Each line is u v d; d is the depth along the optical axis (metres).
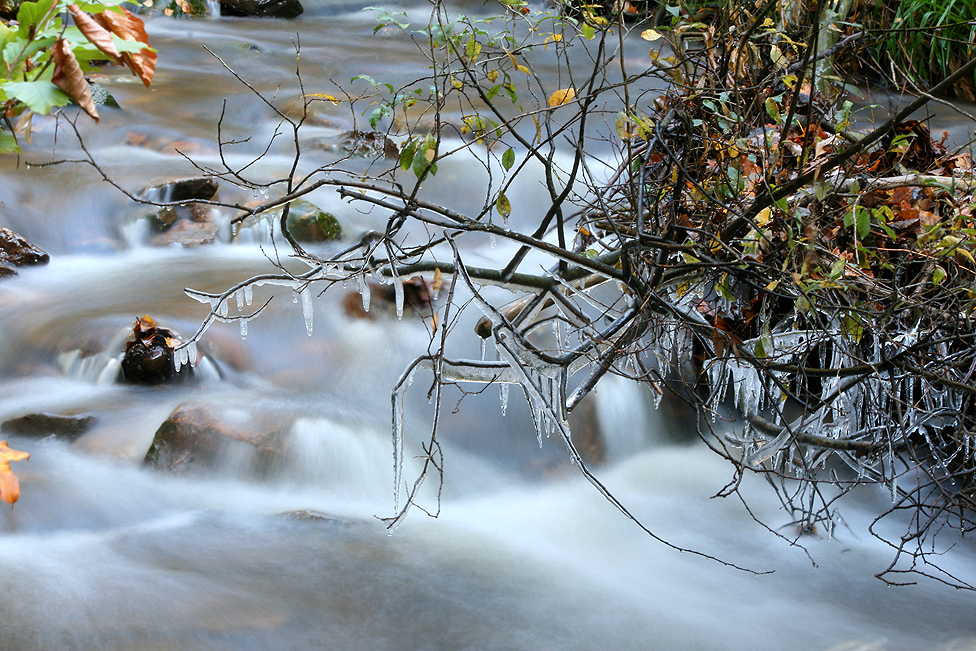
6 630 2.97
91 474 4.10
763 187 3.16
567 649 3.16
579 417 4.80
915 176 3.74
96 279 6.00
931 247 3.40
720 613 3.49
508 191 7.10
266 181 7.23
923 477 4.30
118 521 3.84
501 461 4.68
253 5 14.31
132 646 2.93
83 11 1.55
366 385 4.90
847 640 3.31
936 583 3.75
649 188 3.97
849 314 3.45
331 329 5.23
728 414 4.83
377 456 4.39
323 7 15.02
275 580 3.46
